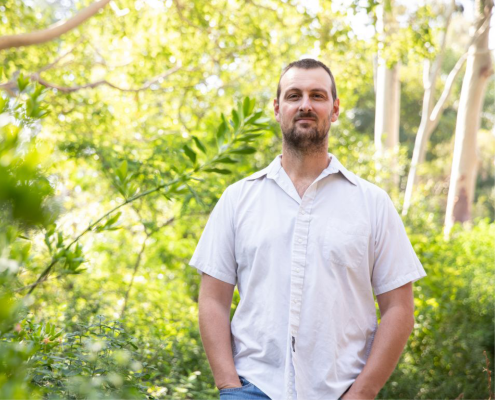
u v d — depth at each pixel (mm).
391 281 2043
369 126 24016
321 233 2012
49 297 4195
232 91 9211
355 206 2072
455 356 5734
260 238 2045
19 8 7781
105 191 6164
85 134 6574
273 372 1964
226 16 8414
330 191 2088
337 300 1973
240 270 2109
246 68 9578
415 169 11484
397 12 9109
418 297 5617
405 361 5613
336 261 1991
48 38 5793
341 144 8578
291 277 1976
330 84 2195
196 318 5309
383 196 2113
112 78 8914
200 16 8258
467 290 6578
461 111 12797
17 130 919
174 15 8430
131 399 1755
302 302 1965
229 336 2084
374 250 2066
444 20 12352
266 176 2156
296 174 2141
